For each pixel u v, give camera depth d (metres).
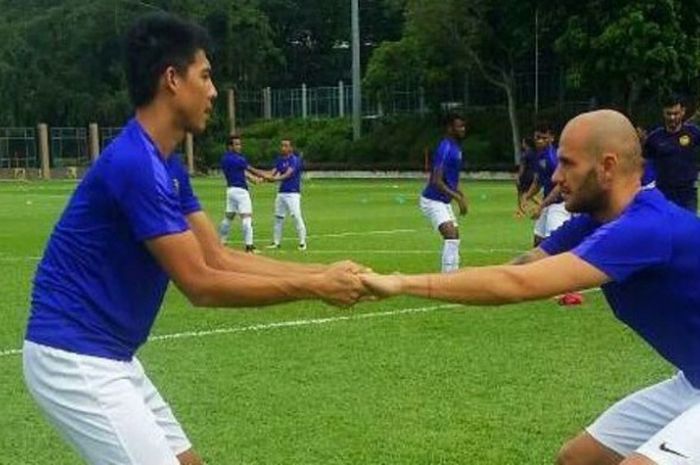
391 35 69.06
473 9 45.38
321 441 6.30
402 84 53.00
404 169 50.28
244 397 7.35
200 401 7.25
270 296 3.62
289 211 17.97
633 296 3.71
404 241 18.97
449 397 7.27
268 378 7.90
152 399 3.99
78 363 3.58
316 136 55.78
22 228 23.12
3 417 6.94
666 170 11.55
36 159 61.00
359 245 18.31
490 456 5.98
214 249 4.24
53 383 3.61
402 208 28.67
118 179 3.53
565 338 9.34
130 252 3.62
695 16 39.75
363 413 6.90
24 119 63.44
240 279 3.60
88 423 3.59
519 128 48.34
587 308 10.91
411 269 14.71
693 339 3.70
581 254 3.55
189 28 3.66
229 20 62.06
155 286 3.73
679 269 3.59
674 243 3.56
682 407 3.94
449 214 12.60
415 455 6.01
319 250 17.53
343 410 6.98
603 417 4.21
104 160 3.59
